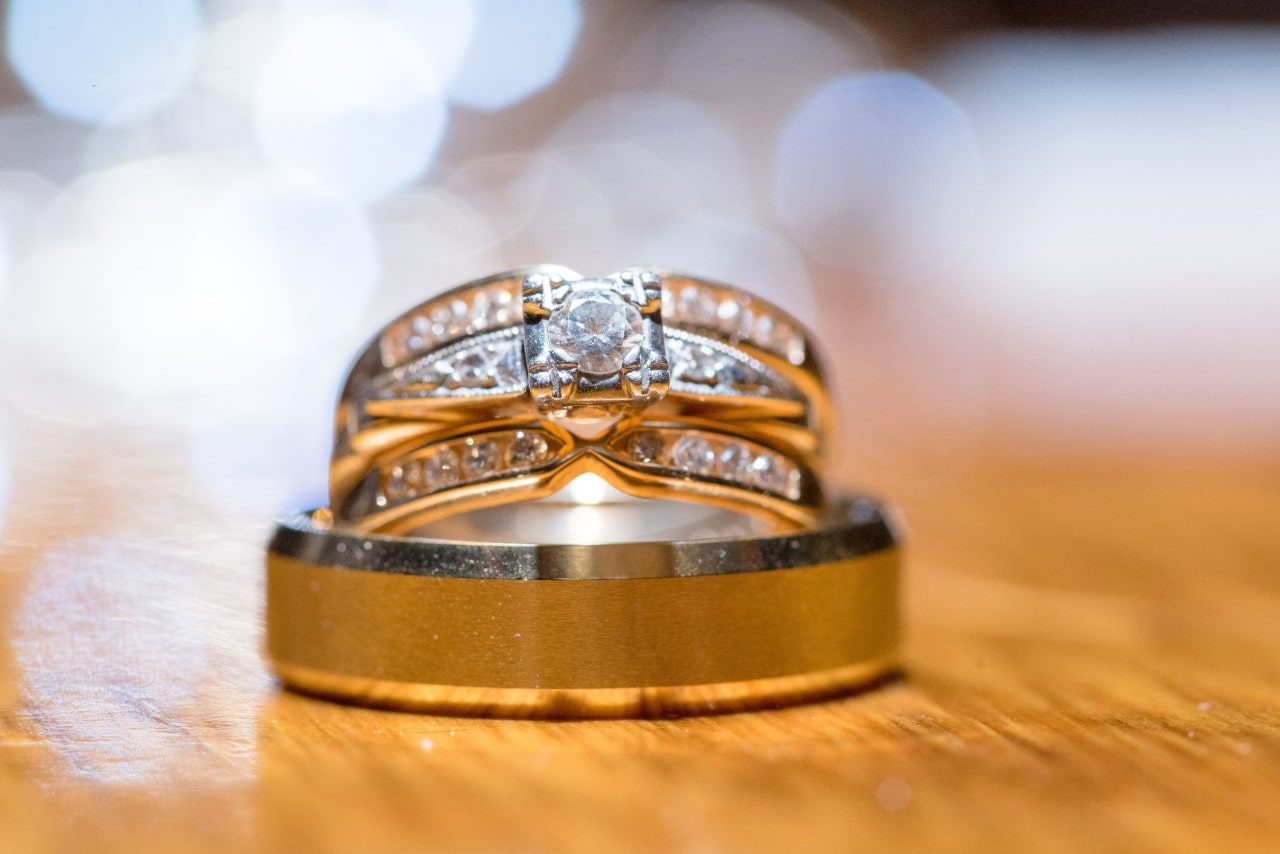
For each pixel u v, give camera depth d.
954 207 0.40
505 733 0.09
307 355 0.29
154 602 0.11
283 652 0.09
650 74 0.37
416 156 0.34
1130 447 0.22
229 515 0.14
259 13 0.33
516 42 0.35
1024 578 0.13
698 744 0.09
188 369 0.27
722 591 0.09
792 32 0.39
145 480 0.16
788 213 0.38
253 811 0.08
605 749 0.08
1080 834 0.08
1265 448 0.22
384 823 0.08
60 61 0.32
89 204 0.32
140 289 0.32
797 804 0.08
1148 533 0.14
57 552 0.12
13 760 0.08
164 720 0.09
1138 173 0.41
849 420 0.25
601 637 0.09
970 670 0.10
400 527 0.09
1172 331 0.37
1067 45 0.41
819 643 0.09
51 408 0.23
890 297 0.39
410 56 0.34
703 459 0.09
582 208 0.36
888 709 0.09
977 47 0.41
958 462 0.20
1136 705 0.09
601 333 0.09
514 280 0.09
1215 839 0.08
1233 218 0.41
